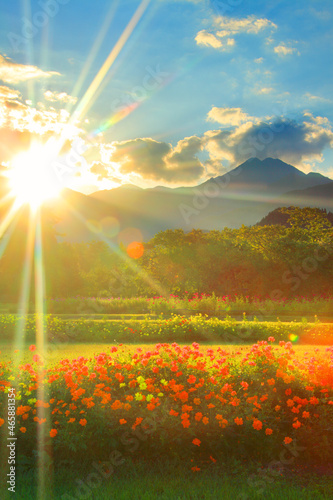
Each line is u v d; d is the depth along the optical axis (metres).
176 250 32.56
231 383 5.55
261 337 14.32
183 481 4.36
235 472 4.55
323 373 5.54
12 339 14.86
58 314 21.20
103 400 4.77
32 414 4.88
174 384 5.23
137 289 32.34
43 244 33.22
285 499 3.97
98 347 12.70
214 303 21.66
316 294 29.53
